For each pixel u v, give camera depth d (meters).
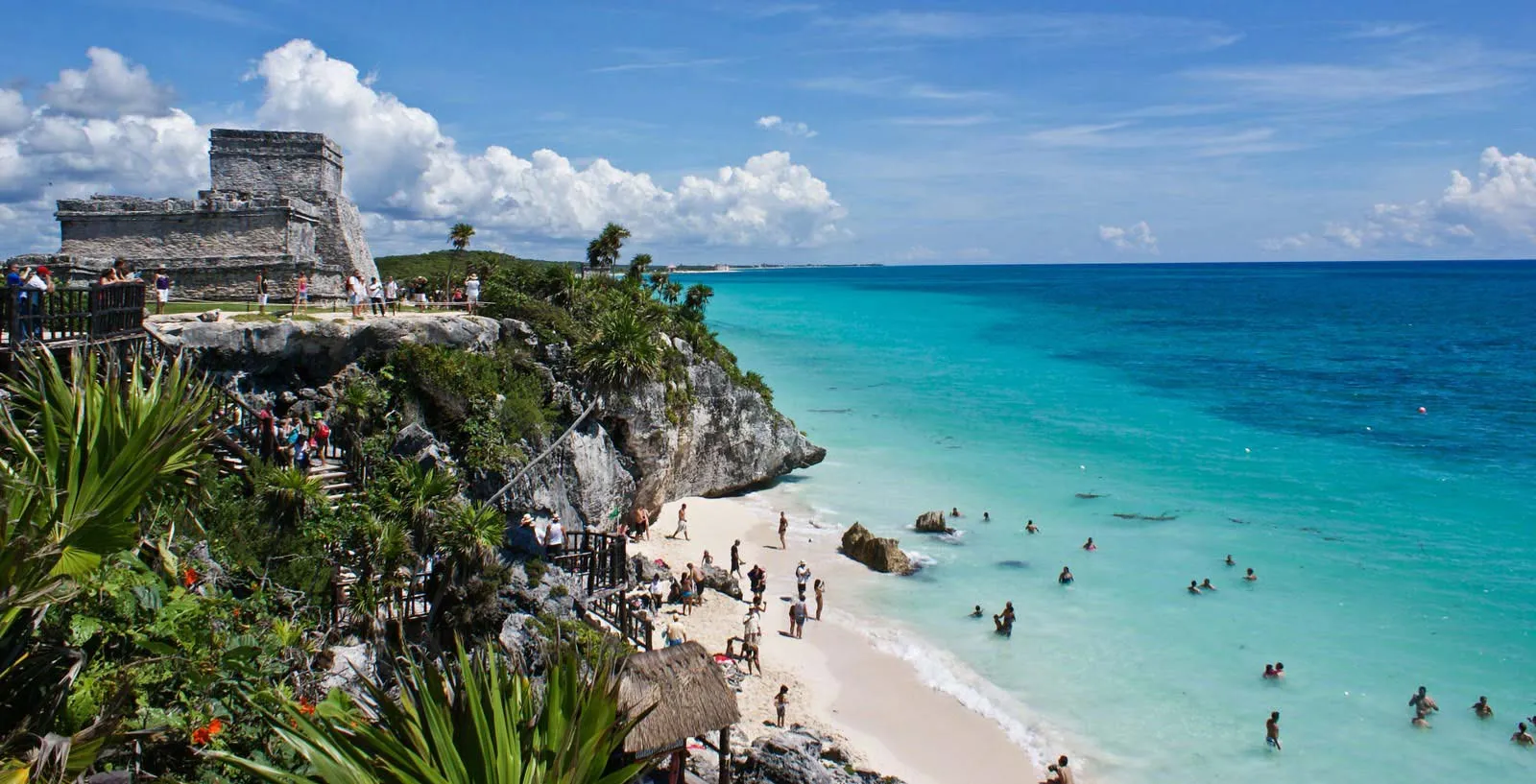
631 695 17.48
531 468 34.00
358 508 25.56
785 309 178.75
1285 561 39.25
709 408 46.12
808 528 43.38
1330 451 59.16
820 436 62.84
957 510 45.50
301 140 43.41
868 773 23.02
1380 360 100.50
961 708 27.14
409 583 24.36
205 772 11.90
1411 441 61.78
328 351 33.12
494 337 37.12
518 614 24.83
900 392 80.56
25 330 19.52
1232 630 32.53
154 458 10.77
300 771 12.38
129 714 11.12
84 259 38.94
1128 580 37.19
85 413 10.66
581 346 38.41
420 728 9.33
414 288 45.72
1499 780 23.48
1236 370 93.19
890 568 37.91
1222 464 55.72
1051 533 43.09
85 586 11.46
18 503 9.84
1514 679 28.78
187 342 30.36
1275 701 27.59
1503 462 56.25
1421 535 42.84
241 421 29.52
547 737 9.54
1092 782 23.55
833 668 29.53
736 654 29.61
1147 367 96.00
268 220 40.44
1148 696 27.91
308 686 15.59
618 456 39.50
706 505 46.00
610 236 53.09
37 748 9.40
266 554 23.17
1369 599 35.25
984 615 33.59
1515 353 104.69
